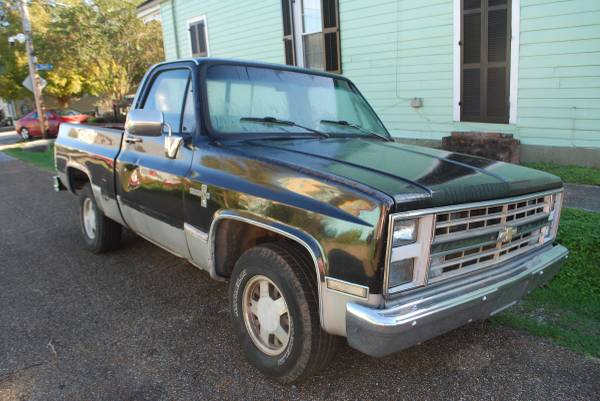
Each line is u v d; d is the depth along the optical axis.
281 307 2.68
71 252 5.18
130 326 3.48
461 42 8.34
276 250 2.62
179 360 3.03
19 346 3.23
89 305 3.84
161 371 2.91
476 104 8.39
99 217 4.80
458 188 2.33
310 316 2.47
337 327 2.30
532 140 7.80
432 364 2.95
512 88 7.84
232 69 3.52
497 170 2.79
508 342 3.18
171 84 3.63
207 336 3.33
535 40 7.44
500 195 2.50
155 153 3.63
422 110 9.26
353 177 2.37
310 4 10.99
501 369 2.88
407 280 2.23
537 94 7.59
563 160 7.50
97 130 4.62
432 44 8.79
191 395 2.68
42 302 3.92
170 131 3.40
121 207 4.17
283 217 2.48
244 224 2.96
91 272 4.56
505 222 2.56
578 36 7.03
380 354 2.15
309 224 2.35
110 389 2.74
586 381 2.74
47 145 19.03
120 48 20.33
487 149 7.63
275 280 2.60
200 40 14.81
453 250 2.33
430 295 2.27
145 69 22.97
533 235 2.87
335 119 3.83
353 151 3.01
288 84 3.76
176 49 15.82
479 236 2.42
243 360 3.03
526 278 2.64
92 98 38.38
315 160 2.72
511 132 8.01
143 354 3.11
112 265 4.74
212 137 3.19
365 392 2.68
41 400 2.66
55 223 6.48
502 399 2.60
